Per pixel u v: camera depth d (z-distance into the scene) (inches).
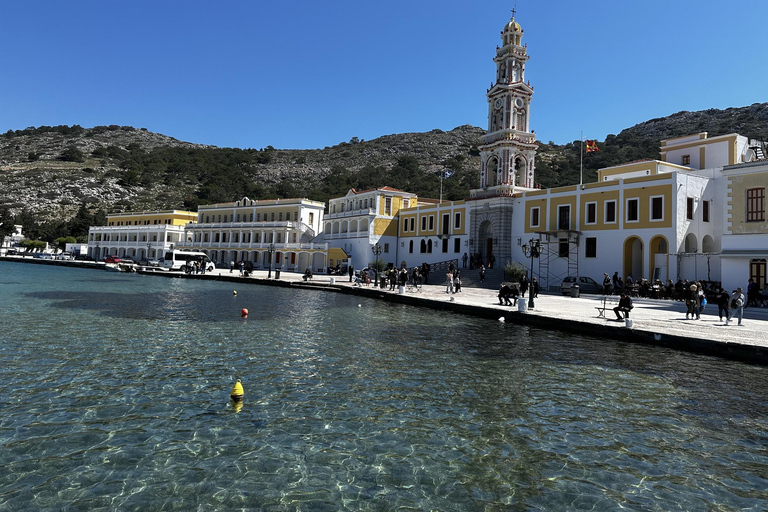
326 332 815.7
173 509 266.1
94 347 653.3
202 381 501.7
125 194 6038.4
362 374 541.6
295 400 448.1
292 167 7687.0
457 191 5324.8
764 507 279.1
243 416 404.8
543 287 1849.2
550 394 478.3
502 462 330.6
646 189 1561.3
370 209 2746.1
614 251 1649.9
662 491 296.0
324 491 288.8
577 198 1786.4
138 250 3944.4
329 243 3053.6
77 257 3927.2
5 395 442.3
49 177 6328.7
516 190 2154.3
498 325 913.5
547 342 740.7
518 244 2028.8
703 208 1567.4
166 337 739.4
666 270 1491.1
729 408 441.1
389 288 1608.0
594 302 1252.5
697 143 1895.9
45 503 269.0
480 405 443.5
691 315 943.7
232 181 6579.7
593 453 346.9
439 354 650.2
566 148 6904.5
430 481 303.7
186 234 3727.9
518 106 2214.6
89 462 317.7
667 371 567.5
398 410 427.2
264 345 693.3
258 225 3240.7
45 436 355.6
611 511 273.0
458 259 2317.9
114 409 414.3
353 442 358.3
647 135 7209.6
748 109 6766.7
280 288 1828.2
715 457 342.6
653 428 393.4
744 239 1192.8
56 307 1072.2
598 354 656.4
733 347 626.8
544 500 284.5
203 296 1425.9
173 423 386.0
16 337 709.3
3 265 3058.6
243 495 282.2
